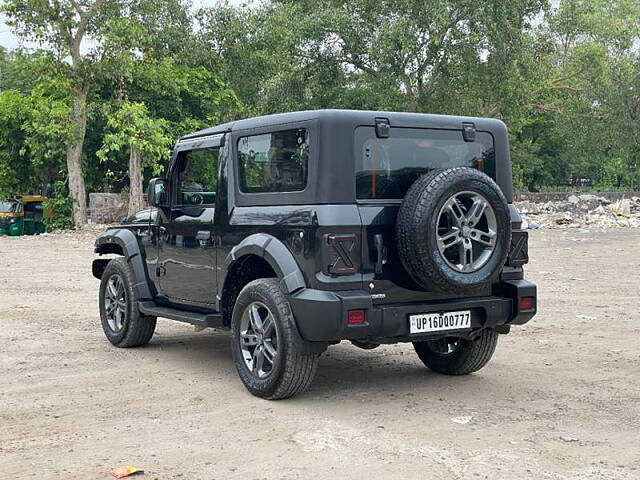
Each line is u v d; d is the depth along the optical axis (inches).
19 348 328.2
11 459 184.9
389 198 233.0
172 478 171.2
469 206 227.8
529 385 259.0
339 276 221.9
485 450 189.3
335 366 293.6
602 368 285.4
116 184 1691.7
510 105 1574.8
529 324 384.8
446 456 184.7
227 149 263.0
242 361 246.4
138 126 1251.2
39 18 1240.2
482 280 227.0
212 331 376.8
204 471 175.6
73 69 1288.1
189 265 284.8
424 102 1619.1
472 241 228.7
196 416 222.4
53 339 350.3
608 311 426.0
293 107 1723.7
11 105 1362.0
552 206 1617.9
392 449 190.4
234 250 248.7
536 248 868.6
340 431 206.2
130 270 322.0
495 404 234.4
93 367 290.2
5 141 1434.5
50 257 809.5
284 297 230.4
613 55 1979.6
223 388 256.5
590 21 1835.6
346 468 176.9
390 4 1531.7
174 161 297.1
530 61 1584.6
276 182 240.8
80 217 1320.1
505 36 1520.7
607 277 589.0
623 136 1973.4
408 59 1515.7
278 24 1685.5
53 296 504.1
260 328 240.1
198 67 1544.0
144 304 314.2
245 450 190.7
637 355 309.0
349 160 226.5
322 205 223.6
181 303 298.7
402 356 314.2
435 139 244.1
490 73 1531.7
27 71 1353.3
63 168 1455.5
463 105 1704.0
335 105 1720.0
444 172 223.8
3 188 1485.0
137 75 1376.7
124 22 1268.5
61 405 235.0
